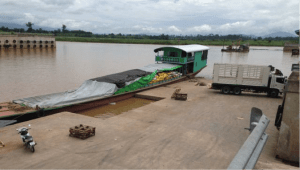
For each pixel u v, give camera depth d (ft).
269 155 32.53
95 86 68.13
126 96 72.02
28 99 52.85
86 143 33.86
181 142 36.19
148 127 42.91
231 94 77.36
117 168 26.96
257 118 17.61
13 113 44.01
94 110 59.47
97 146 32.99
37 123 41.70
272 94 73.61
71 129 36.01
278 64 187.52
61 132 37.78
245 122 48.24
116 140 35.70
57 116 46.60
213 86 78.18
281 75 75.56
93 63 163.63
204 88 86.99
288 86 28.73
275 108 60.54
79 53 243.40
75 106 55.47
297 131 28.96
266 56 270.87
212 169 27.76
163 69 94.43
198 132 41.34
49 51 257.96
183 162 29.27
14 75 106.63
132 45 486.38
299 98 28.22
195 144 35.65
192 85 93.04
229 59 226.79
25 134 30.63
